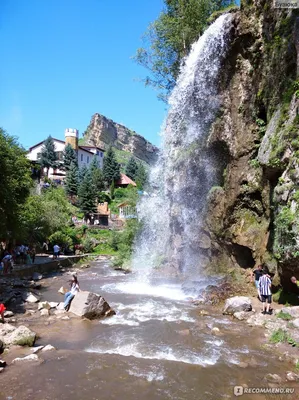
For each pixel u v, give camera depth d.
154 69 28.17
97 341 9.77
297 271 11.73
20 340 9.06
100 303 12.55
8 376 7.22
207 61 19.03
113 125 189.25
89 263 33.88
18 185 23.41
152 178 30.02
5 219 19.48
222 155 18.86
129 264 27.55
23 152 26.30
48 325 11.38
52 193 53.22
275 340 9.54
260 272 14.11
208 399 6.45
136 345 9.41
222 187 18.34
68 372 7.52
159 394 6.62
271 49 15.02
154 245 27.86
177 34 26.28
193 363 8.12
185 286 18.05
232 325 11.30
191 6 25.34
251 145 16.42
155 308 13.90
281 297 13.09
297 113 12.62
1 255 24.98
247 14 16.70
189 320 12.01
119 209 73.44
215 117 18.61
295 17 13.47
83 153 103.75
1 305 11.52
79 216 63.47
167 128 25.14
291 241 11.46
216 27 18.62
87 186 65.31
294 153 12.20
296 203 11.52
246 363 8.07
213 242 18.81
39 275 23.12
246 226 16.30
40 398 6.38
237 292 14.95
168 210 24.77
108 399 6.40
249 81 16.81
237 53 17.28
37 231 35.47
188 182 21.45
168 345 9.41
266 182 14.97
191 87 20.61
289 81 13.78
